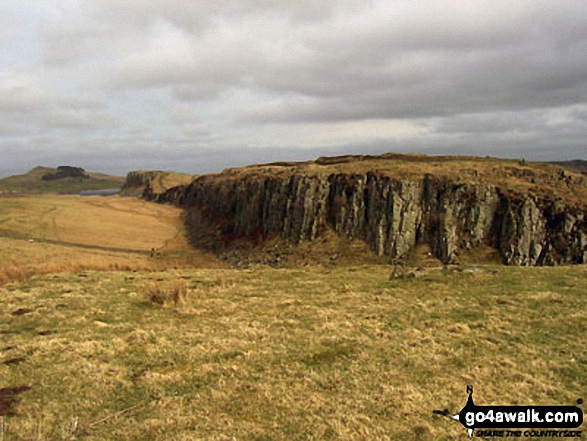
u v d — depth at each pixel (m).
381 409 11.09
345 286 26.27
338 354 15.00
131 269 38.03
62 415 10.66
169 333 17.42
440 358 14.41
